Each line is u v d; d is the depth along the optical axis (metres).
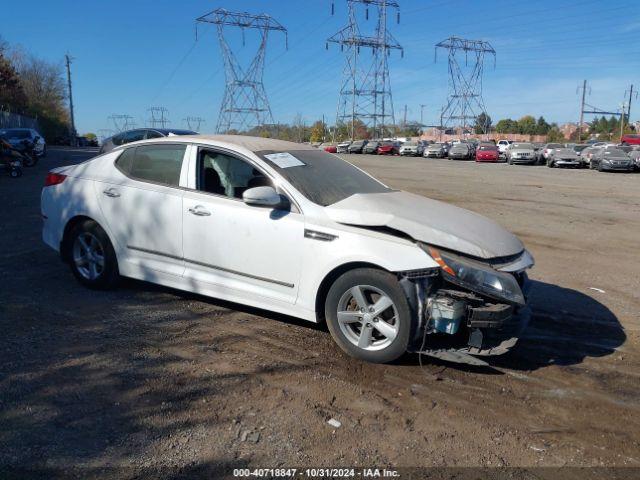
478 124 98.44
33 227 8.89
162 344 4.46
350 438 3.26
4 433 3.18
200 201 4.91
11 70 52.34
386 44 75.00
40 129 68.69
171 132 18.28
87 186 5.63
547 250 8.62
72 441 3.13
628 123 90.62
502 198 15.71
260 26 58.66
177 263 5.11
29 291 5.61
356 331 4.37
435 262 3.93
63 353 4.22
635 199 16.00
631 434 3.43
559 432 3.42
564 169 32.75
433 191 17.36
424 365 4.25
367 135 93.00
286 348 4.47
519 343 4.77
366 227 4.21
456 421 3.50
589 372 4.26
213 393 3.71
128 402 3.56
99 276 5.61
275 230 4.50
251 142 5.18
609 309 5.75
